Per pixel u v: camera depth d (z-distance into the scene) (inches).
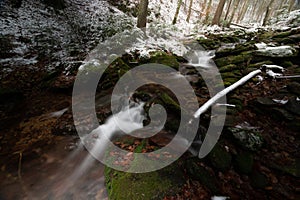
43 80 234.5
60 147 149.9
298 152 127.0
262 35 383.9
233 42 398.6
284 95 168.4
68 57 284.8
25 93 215.2
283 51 234.1
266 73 207.2
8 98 197.0
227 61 275.3
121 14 529.3
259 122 153.8
